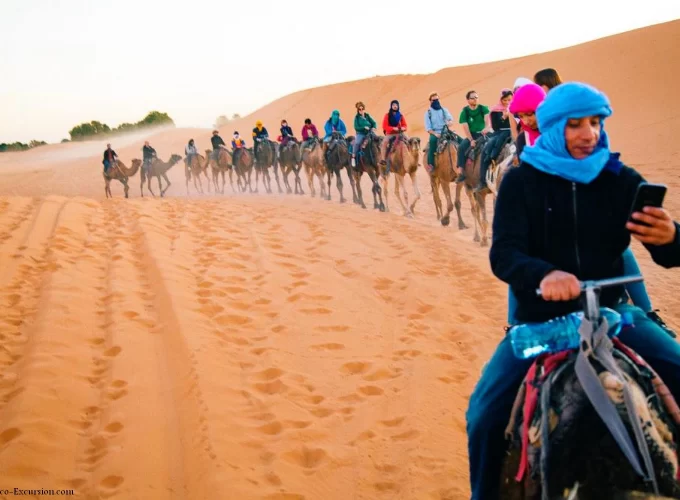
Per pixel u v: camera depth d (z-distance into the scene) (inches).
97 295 337.1
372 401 236.2
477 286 361.1
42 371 244.7
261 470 192.9
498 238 113.0
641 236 104.5
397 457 202.2
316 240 464.1
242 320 309.3
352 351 277.9
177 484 186.1
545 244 113.7
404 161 600.7
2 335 283.3
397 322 309.6
